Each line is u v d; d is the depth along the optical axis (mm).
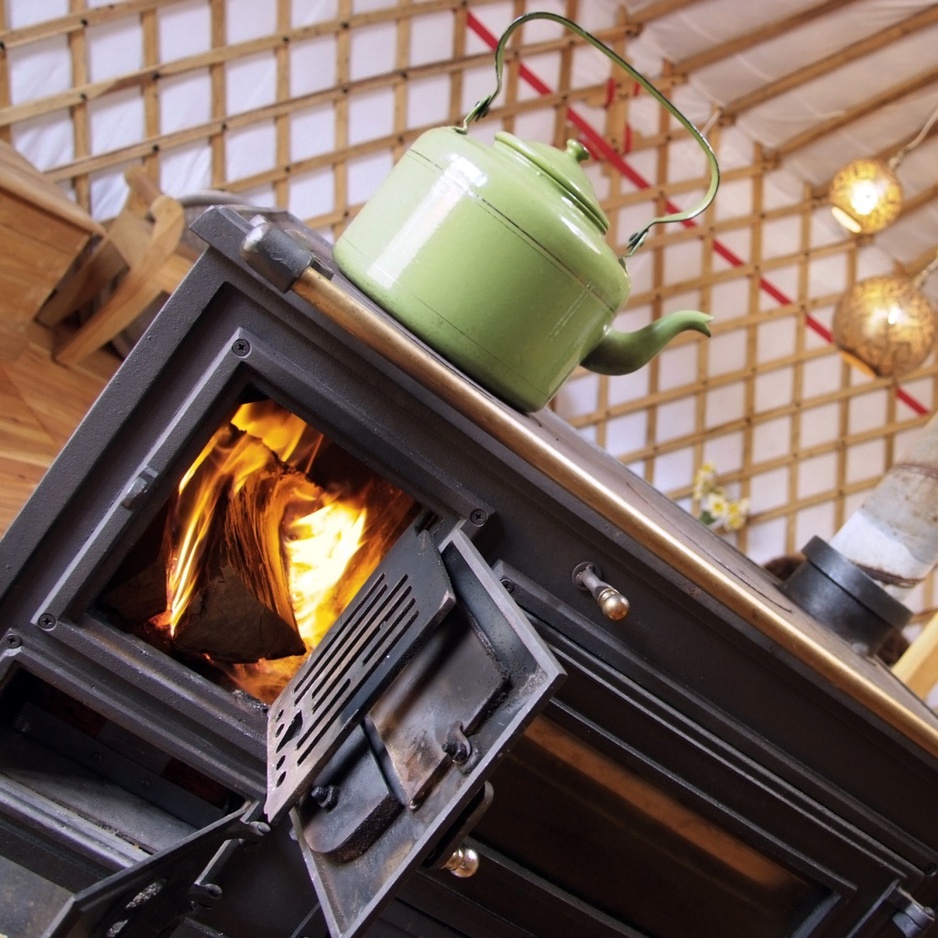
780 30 2844
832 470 3604
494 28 2816
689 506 3496
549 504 823
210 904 795
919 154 3107
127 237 2070
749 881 979
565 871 937
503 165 826
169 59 2422
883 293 2580
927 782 985
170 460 780
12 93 2291
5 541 781
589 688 852
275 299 769
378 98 2723
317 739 732
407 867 632
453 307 820
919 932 980
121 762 902
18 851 809
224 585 866
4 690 858
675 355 3328
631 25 2965
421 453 806
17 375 1886
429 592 736
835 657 852
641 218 3184
